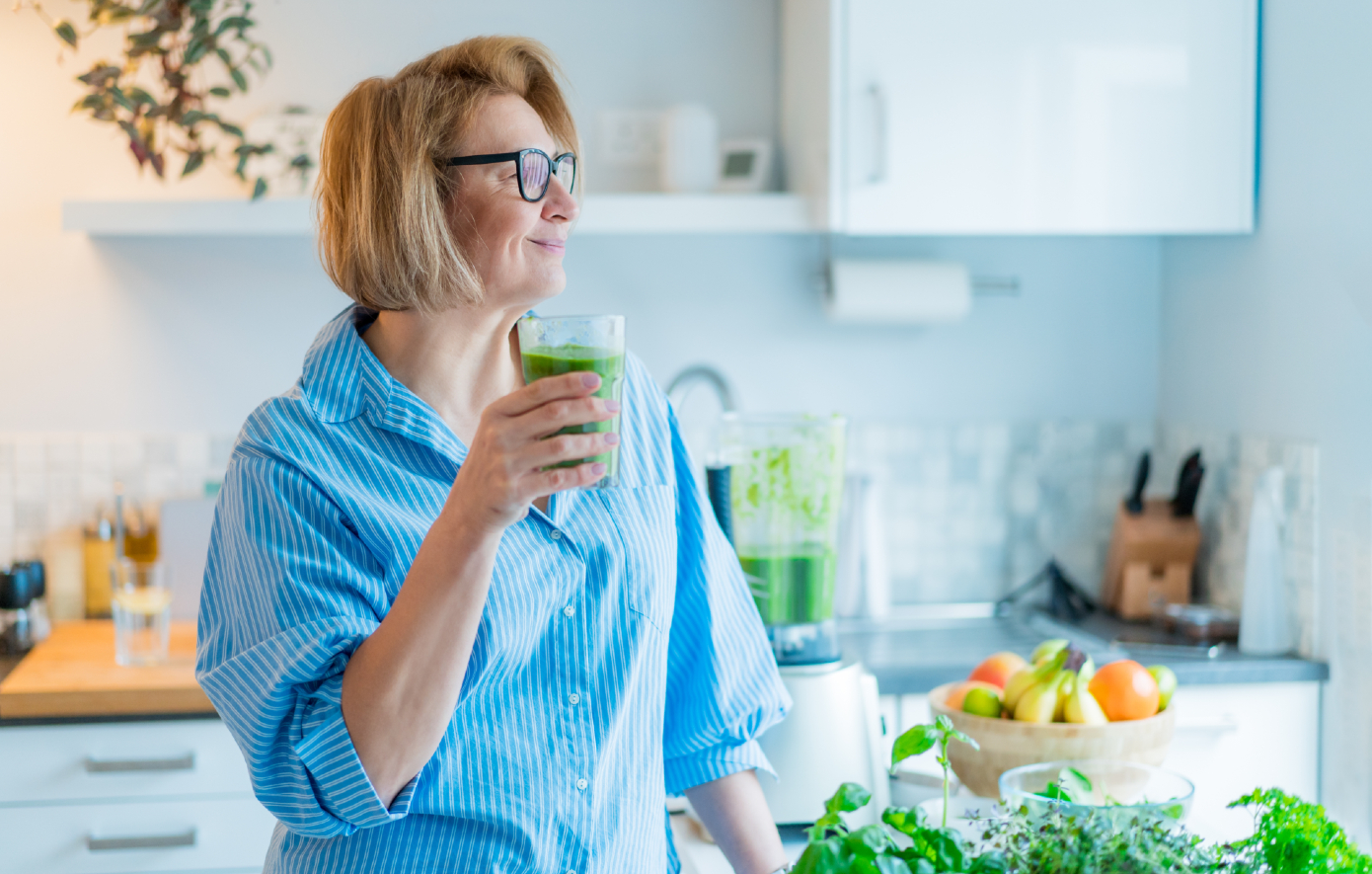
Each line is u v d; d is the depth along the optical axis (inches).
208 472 99.5
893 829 34.3
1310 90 85.7
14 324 97.3
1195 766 85.4
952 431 106.4
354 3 97.9
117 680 80.4
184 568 97.8
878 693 83.7
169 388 99.0
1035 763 50.9
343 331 43.2
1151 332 108.0
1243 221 92.0
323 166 41.9
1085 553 107.9
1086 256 107.0
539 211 40.9
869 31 87.1
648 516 45.6
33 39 95.5
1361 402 81.4
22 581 91.1
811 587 63.5
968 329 106.2
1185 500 99.4
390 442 41.4
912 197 88.5
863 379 105.3
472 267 41.1
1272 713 86.2
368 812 36.0
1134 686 53.5
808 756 60.2
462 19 99.3
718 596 50.0
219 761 79.4
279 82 97.4
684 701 49.8
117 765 78.4
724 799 49.1
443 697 35.1
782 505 63.4
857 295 98.7
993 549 107.3
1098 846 33.4
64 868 78.5
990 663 59.4
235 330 99.3
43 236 97.1
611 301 102.7
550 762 40.9
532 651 41.4
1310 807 36.5
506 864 39.8
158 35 87.7
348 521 39.3
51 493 98.5
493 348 44.4
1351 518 82.8
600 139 101.4
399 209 39.4
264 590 37.6
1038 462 107.4
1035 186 89.4
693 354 103.7
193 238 98.5
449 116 40.2
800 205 91.8
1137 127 90.1
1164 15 89.7
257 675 36.5
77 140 96.3
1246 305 94.6
